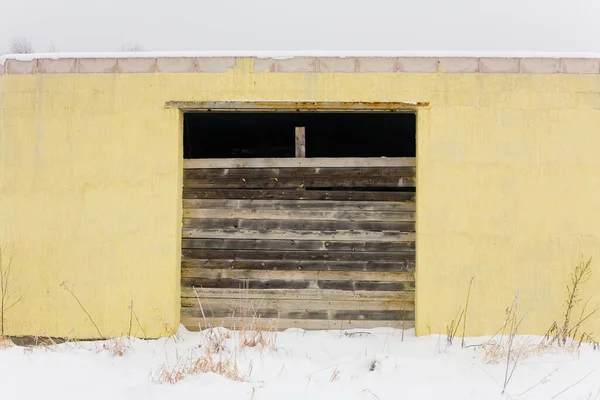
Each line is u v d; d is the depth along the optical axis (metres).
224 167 5.18
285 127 6.68
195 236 5.16
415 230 5.02
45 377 3.93
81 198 4.96
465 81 4.86
